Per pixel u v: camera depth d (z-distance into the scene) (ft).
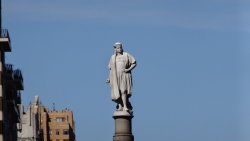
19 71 556.92
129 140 223.51
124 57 224.12
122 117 223.92
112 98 224.74
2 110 451.12
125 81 223.92
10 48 464.65
